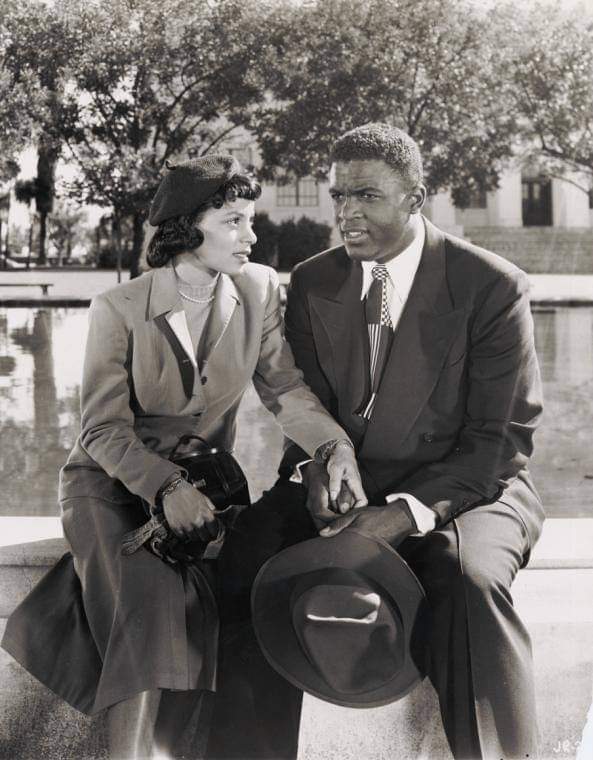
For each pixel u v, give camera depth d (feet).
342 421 7.55
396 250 7.22
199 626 6.40
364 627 5.98
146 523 6.56
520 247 35.86
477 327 7.07
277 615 6.49
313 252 21.67
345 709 7.23
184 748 6.76
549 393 19.24
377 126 7.11
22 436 15.56
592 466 13.93
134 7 19.15
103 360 6.97
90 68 19.04
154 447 7.30
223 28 19.72
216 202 6.80
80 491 7.03
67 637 6.90
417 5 21.43
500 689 5.98
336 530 6.57
